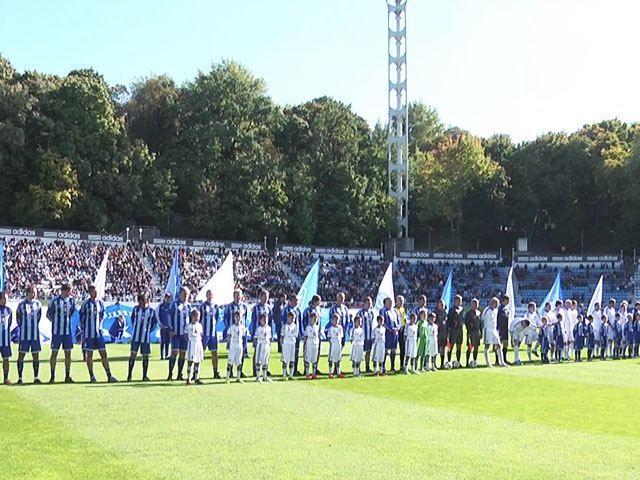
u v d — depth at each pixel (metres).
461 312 36.06
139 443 15.35
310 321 30.03
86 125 87.31
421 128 145.88
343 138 104.19
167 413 19.09
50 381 26.06
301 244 95.31
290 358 29.00
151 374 29.45
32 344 25.59
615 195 101.88
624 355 43.00
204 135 96.06
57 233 75.88
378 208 101.06
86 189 86.62
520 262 93.12
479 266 93.31
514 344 37.44
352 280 86.44
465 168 106.31
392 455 14.60
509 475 13.25
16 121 84.94
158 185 90.56
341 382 27.80
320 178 101.19
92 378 26.38
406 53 101.12
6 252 70.25
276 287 81.00
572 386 26.92
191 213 93.62
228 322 28.22
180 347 27.56
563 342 39.28
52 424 17.34
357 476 12.96
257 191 93.38
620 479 13.14
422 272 90.94
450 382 28.00
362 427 17.58
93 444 15.23
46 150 84.94
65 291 26.17
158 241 81.75
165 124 103.38
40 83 89.88
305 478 12.79
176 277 42.47
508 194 109.06
